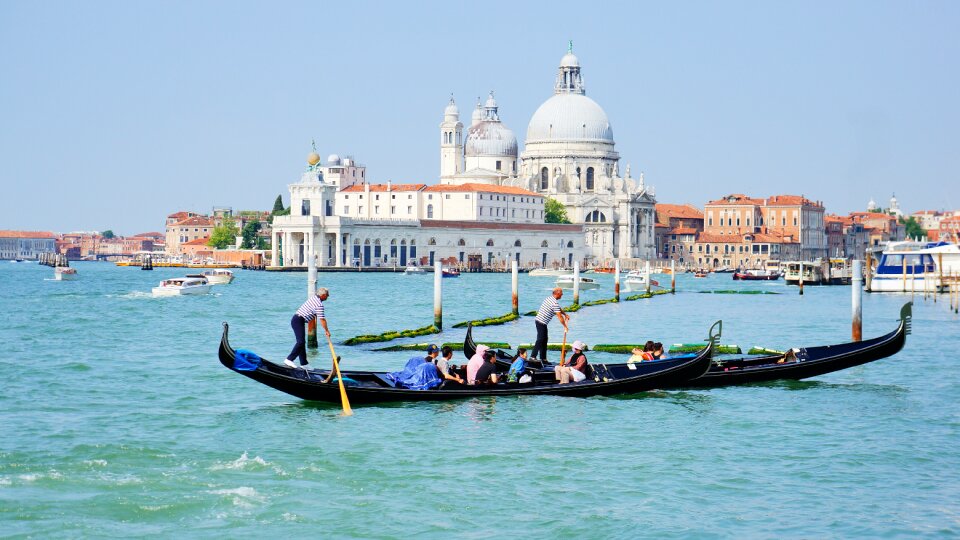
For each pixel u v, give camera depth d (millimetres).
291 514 32938
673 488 35719
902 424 45219
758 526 32094
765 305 130250
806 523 32344
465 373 50500
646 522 32406
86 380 56344
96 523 32031
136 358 66375
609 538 31141
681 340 80750
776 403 49500
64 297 145000
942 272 149375
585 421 45250
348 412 46250
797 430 43969
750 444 41625
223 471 37250
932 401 50344
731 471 37750
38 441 41406
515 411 46844
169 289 149125
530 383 49531
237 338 81812
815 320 103625
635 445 41281
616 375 50500
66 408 48188
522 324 94312
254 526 31969
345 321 101500
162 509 33219
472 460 38969
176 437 42219
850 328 94062
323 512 33125
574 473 37406
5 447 40375
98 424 44625
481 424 44500
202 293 153625
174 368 61094
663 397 50469
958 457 39719
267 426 44156
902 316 53094
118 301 135375
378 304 131625
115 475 36594
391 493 35031
